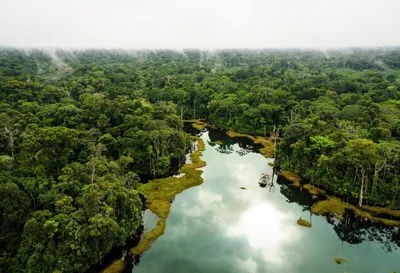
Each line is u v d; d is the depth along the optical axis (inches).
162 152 3513.8
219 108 5506.9
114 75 6801.2
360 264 2068.2
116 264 1998.0
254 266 2023.9
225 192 3093.0
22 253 1779.0
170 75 7834.6
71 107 3678.6
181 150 3858.3
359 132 3368.6
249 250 2193.7
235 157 4141.2
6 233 1855.3
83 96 4466.0
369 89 5772.6
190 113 6067.9
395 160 2704.2
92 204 1974.7
